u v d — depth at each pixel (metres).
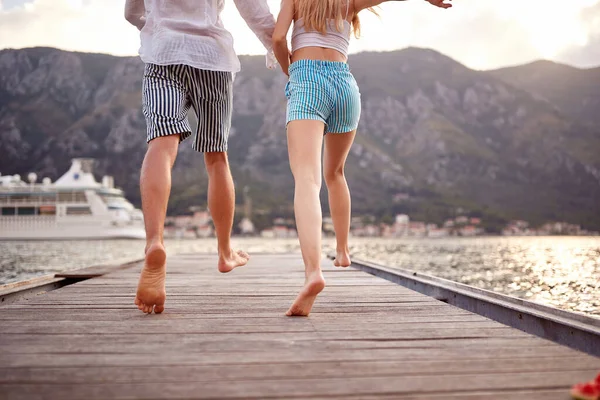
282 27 2.26
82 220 66.31
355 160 165.38
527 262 20.72
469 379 1.22
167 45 2.24
